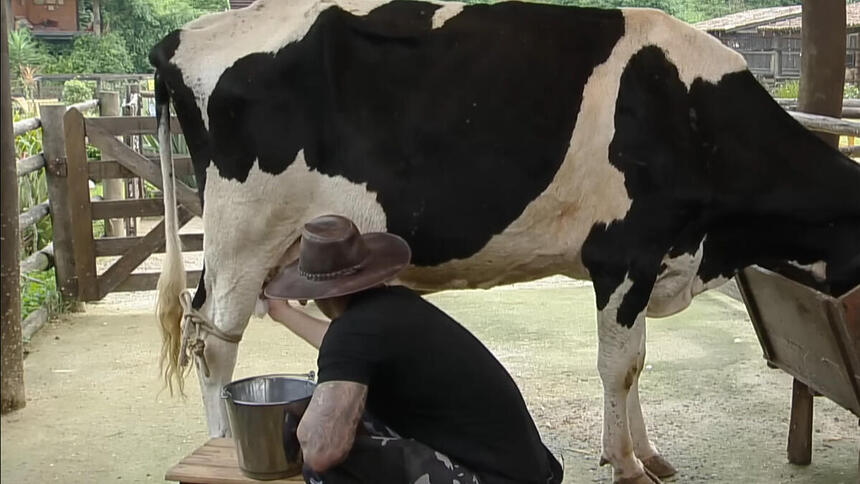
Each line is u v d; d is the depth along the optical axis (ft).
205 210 11.23
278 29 10.93
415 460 7.15
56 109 19.72
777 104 11.09
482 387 7.28
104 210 20.25
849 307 9.50
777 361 11.98
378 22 10.77
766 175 10.91
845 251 11.05
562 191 10.78
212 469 8.44
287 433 8.09
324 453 6.75
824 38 15.11
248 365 16.70
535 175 10.69
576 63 10.71
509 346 17.81
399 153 10.68
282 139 10.72
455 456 7.25
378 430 7.68
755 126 10.92
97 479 11.52
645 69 10.69
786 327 11.16
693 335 18.74
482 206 10.76
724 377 15.85
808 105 15.39
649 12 11.00
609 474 11.87
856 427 13.58
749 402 14.55
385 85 10.69
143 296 22.09
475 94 10.63
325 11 10.70
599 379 15.75
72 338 18.22
